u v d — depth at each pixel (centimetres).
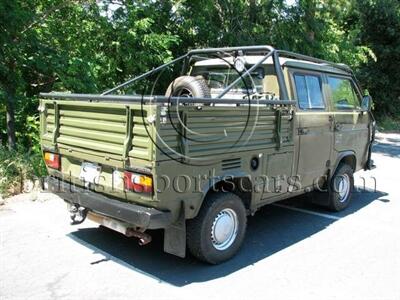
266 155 492
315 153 585
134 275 432
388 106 2217
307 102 573
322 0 1419
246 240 539
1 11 708
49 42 875
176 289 407
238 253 494
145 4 1039
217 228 450
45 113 496
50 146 490
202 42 1208
